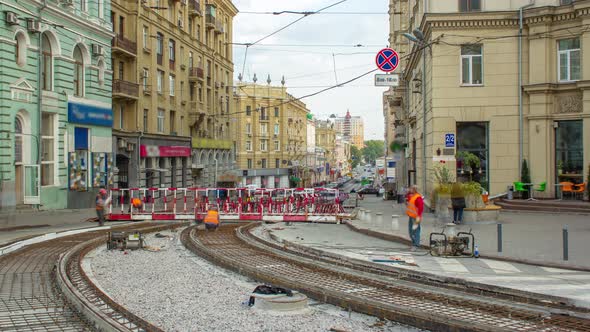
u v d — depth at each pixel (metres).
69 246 17.33
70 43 31.62
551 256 13.56
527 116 26.75
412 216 15.77
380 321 8.30
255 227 24.06
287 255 14.65
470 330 7.33
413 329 7.93
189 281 11.56
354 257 14.12
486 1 26.84
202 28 57.41
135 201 28.42
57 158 30.62
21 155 27.77
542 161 26.42
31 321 8.47
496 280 10.99
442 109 27.14
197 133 56.09
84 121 32.94
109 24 36.22
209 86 59.91
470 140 27.48
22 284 11.34
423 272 11.66
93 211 31.41
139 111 41.88
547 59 26.30
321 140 142.00
